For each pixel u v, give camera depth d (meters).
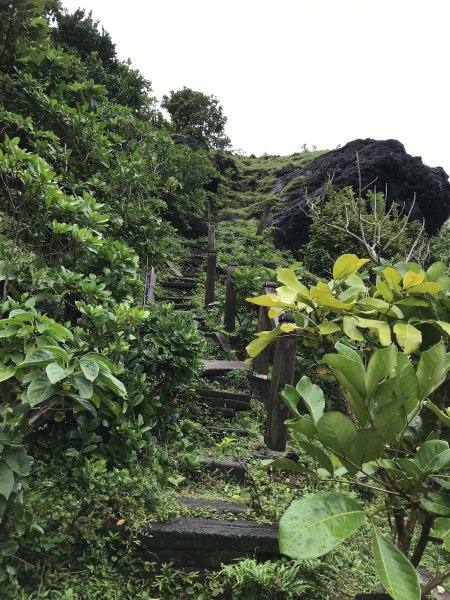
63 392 1.95
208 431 3.95
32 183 3.16
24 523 1.94
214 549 2.49
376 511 1.38
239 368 5.11
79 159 5.18
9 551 1.91
